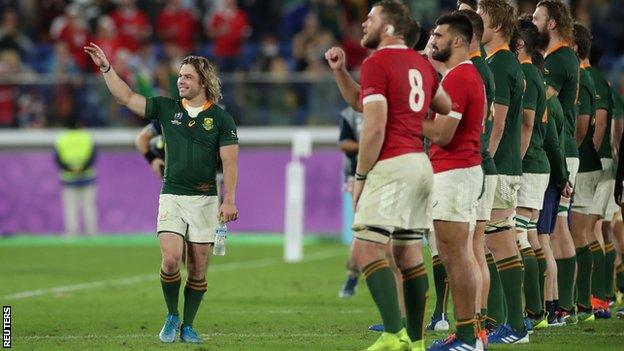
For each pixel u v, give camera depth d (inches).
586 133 1627.7
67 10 3740.2
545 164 1440.7
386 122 1111.0
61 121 3344.0
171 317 1341.0
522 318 1332.4
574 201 1626.5
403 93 1107.3
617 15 3582.7
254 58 3523.6
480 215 1277.1
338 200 3267.7
